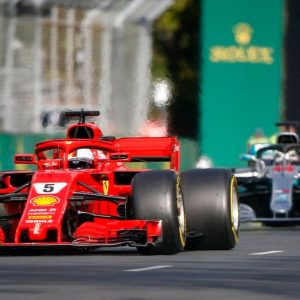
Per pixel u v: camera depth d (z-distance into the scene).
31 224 33.09
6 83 97.38
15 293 25.77
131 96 97.94
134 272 29.83
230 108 109.12
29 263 32.41
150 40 106.38
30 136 83.38
